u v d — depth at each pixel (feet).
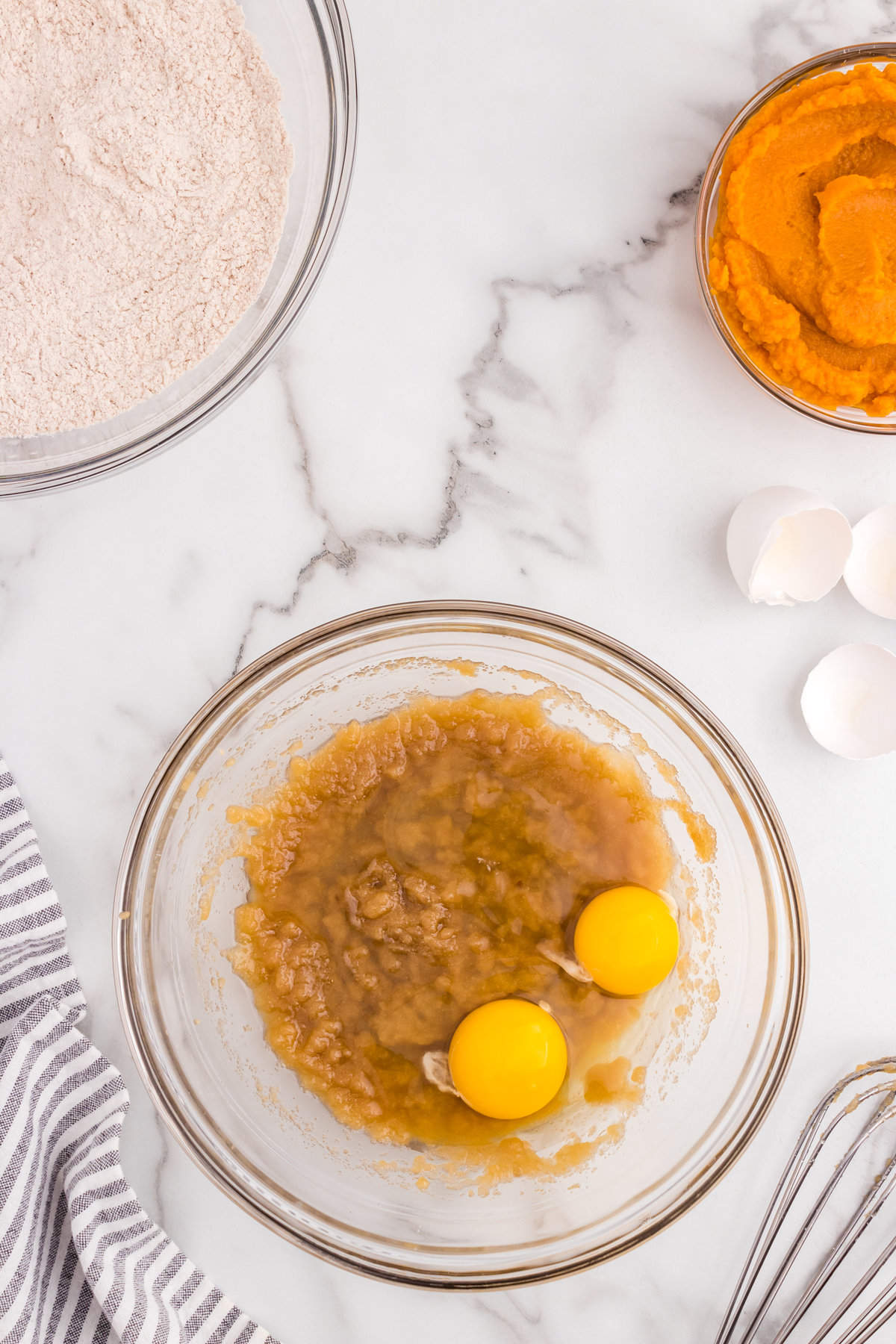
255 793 2.17
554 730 2.19
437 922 2.11
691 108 2.15
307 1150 2.14
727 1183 2.18
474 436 2.18
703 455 2.18
